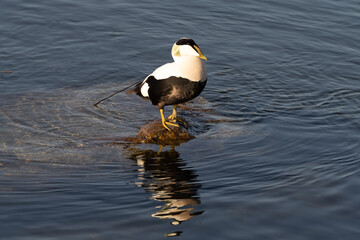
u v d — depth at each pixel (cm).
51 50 1525
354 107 1261
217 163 986
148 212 802
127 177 932
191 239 723
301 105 1278
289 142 1077
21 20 1669
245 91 1361
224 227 753
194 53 1020
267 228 748
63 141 1073
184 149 1049
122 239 723
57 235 733
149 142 1078
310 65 1507
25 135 1093
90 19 1712
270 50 1587
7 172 940
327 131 1129
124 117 1198
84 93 1327
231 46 1600
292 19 1775
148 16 1759
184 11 1808
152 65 1491
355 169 941
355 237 723
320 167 957
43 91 1326
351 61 1529
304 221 766
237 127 1156
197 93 1065
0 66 1427
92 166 975
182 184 902
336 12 1828
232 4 1877
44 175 935
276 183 896
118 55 1527
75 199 847
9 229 748
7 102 1249
